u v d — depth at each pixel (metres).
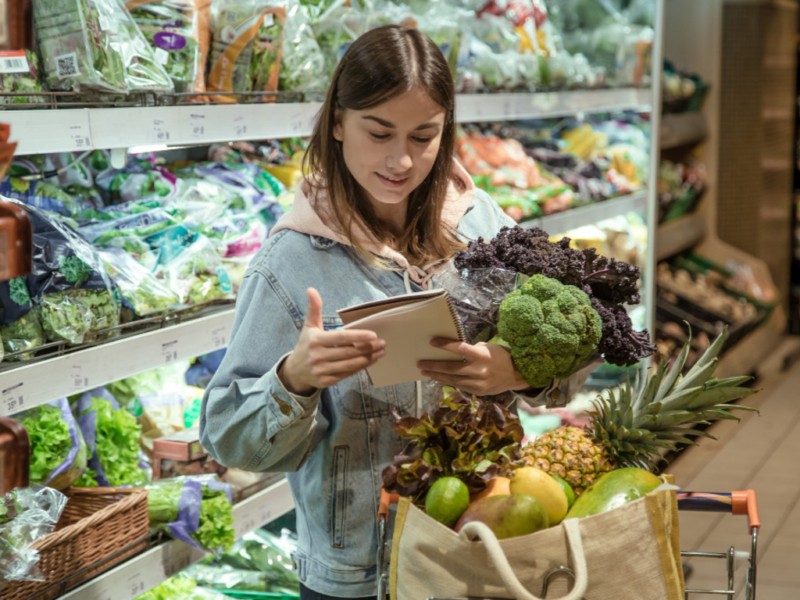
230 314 2.45
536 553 1.44
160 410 2.69
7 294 1.96
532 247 1.79
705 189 6.54
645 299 4.47
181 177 2.84
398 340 1.60
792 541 4.04
